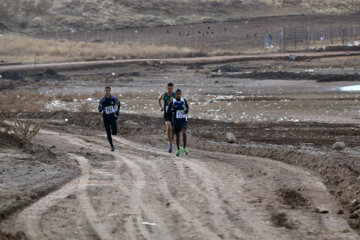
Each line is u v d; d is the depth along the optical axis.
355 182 35.50
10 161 43.81
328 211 29.89
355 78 178.12
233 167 45.34
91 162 47.75
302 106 111.94
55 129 80.19
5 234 23.97
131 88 182.50
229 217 28.59
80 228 26.12
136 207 30.67
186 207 30.78
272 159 51.06
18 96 149.00
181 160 49.88
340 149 55.06
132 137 70.44
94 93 161.75
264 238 24.72
